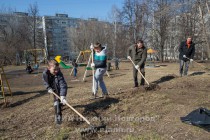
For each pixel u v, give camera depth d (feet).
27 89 42.22
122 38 174.29
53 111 23.70
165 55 163.63
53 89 20.76
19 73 87.81
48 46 223.10
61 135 18.13
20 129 20.30
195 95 27.40
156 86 31.04
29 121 21.99
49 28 249.75
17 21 203.51
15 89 42.96
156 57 161.99
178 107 22.94
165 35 146.00
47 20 236.63
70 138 17.90
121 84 37.32
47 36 223.92
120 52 180.55
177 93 28.45
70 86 43.34
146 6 144.77
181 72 40.68
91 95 29.40
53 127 19.86
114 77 54.24
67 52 301.84
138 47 31.32
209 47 83.51
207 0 71.51
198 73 46.65
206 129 17.74
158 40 156.56
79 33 224.94
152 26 149.48
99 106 24.03
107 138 17.83
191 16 110.32
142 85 31.81
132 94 27.78
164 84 33.63
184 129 18.08
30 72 85.56
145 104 24.39
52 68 19.97
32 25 199.62
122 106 24.02
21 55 181.98
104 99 25.85
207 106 22.85
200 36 116.57
